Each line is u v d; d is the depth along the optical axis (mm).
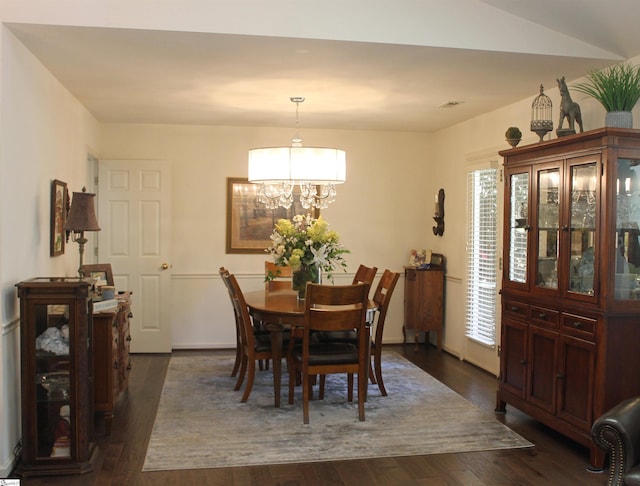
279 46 3586
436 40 3600
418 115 5797
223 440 3795
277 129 6645
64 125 4664
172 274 6523
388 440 3816
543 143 3865
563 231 3676
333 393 4855
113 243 6273
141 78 4371
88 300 3426
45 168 4086
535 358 3973
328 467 3402
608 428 2613
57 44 3562
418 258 6688
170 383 5137
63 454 3318
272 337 4457
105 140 6367
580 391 3516
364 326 4133
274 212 6672
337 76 4301
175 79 4402
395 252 6945
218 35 3389
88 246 5957
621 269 3359
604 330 3320
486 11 3674
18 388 3533
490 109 5461
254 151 4648
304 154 4488
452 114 5727
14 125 3428
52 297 3277
